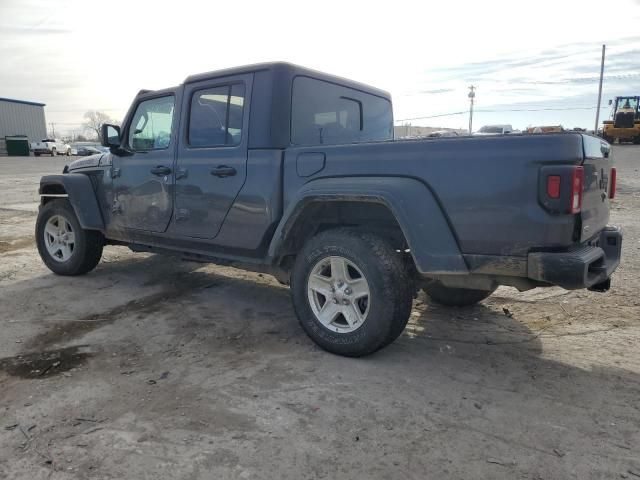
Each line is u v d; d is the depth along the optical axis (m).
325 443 2.66
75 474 2.42
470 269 3.25
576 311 4.73
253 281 5.90
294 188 3.93
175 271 6.36
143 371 3.53
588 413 2.96
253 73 4.16
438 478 2.39
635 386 3.29
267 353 3.83
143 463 2.50
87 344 4.02
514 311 4.79
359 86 4.99
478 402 3.09
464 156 3.19
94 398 3.15
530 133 3.05
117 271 6.36
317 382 3.34
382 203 3.46
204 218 4.57
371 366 3.59
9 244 8.06
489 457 2.55
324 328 3.79
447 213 3.27
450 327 4.39
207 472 2.43
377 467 2.47
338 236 3.69
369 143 3.56
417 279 3.80
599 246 3.74
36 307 4.93
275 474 2.42
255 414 2.94
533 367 3.58
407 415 2.94
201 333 4.25
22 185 18.50
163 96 4.90
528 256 3.05
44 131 61.62
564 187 2.90
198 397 3.15
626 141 36.03
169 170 4.79
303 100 4.29
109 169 5.46
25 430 2.79
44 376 3.47
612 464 2.49
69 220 5.87
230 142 4.36
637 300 4.96
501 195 3.08
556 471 2.44
